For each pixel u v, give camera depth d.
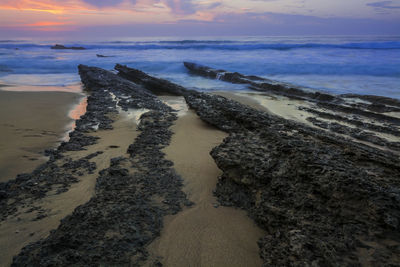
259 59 45.03
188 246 4.45
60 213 5.76
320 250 3.52
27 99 19.98
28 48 80.56
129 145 9.76
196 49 66.81
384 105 15.78
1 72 35.75
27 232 5.12
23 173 8.38
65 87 26.27
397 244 3.46
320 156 5.09
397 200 3.87
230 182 6.19
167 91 24.91
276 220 4.68
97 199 5.41
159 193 5.99
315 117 15.10
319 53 51.28
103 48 76.62
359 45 63.03
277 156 5.71
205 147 9.25
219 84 28.22
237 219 5.22
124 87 23.05
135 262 3.97
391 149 10.62
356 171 4.59
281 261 3.72
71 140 11.01
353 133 12.21
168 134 10.82
